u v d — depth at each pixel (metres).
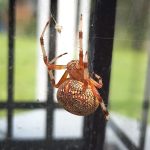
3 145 0.19
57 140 0.19
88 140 0.14
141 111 0.30
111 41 0.12
